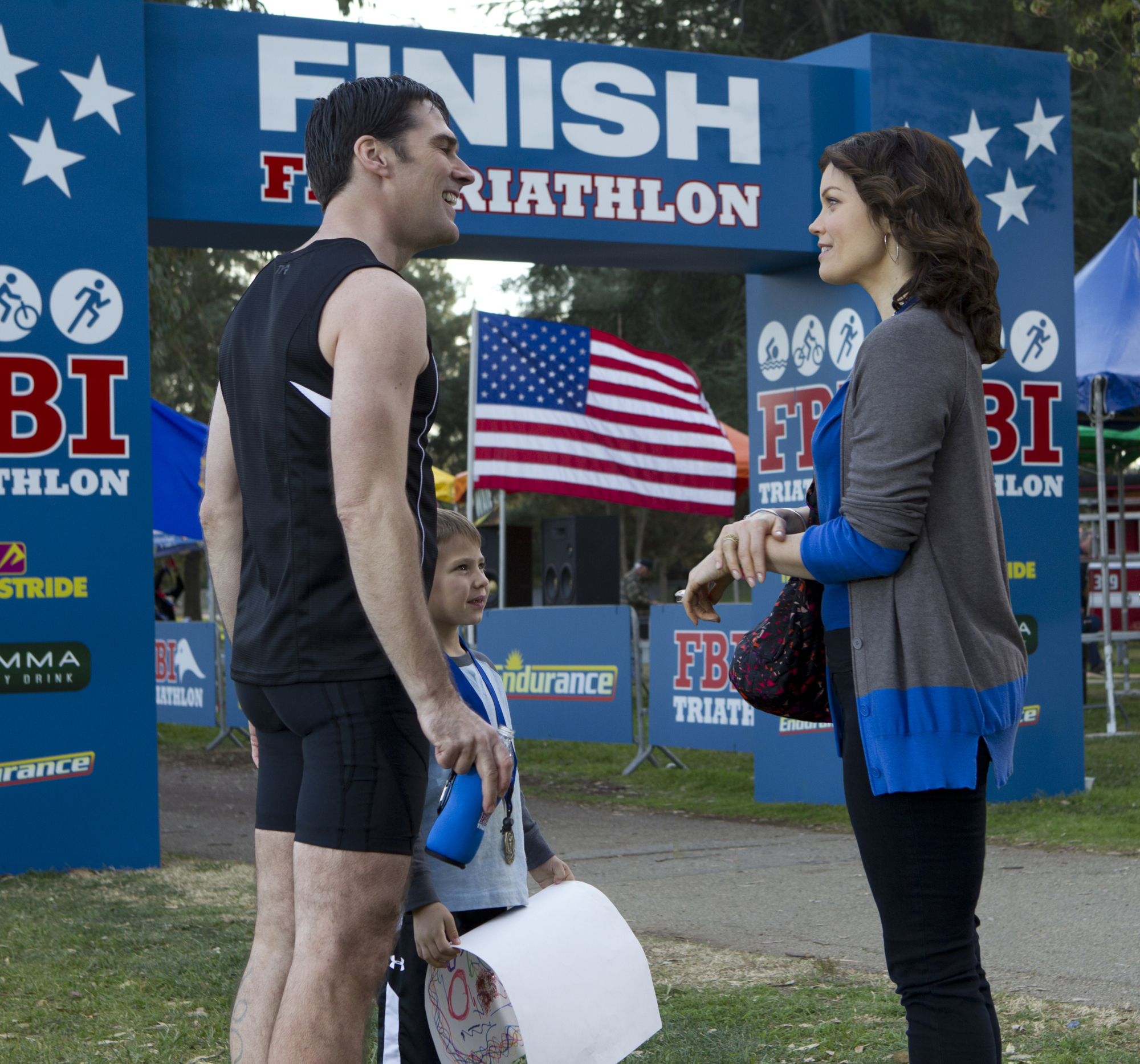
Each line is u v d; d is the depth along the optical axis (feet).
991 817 27.43
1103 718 48.32
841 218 8.97
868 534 8.11
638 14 96.02
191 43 25.20
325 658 8.07
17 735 23.62
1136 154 45.32
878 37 29.32
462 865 8.27
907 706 8.20
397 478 7.79
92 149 24.31
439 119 9.05
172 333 51.80
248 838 27.89
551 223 27.43
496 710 10.62
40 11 23.99
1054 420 30.50
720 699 36.19
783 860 23.76
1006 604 8.58
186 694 49.24
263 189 25.57
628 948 9.40
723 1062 12.36
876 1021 13.53
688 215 28.37
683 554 164.45
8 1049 13.42
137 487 24.50
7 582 23.65
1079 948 16.57
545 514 149.79
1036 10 49.65
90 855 23.95
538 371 42.80
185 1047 13.37
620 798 33.14
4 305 23.72
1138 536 67.31
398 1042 10.25
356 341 7.91
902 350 8.25
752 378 31.81
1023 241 30.53
